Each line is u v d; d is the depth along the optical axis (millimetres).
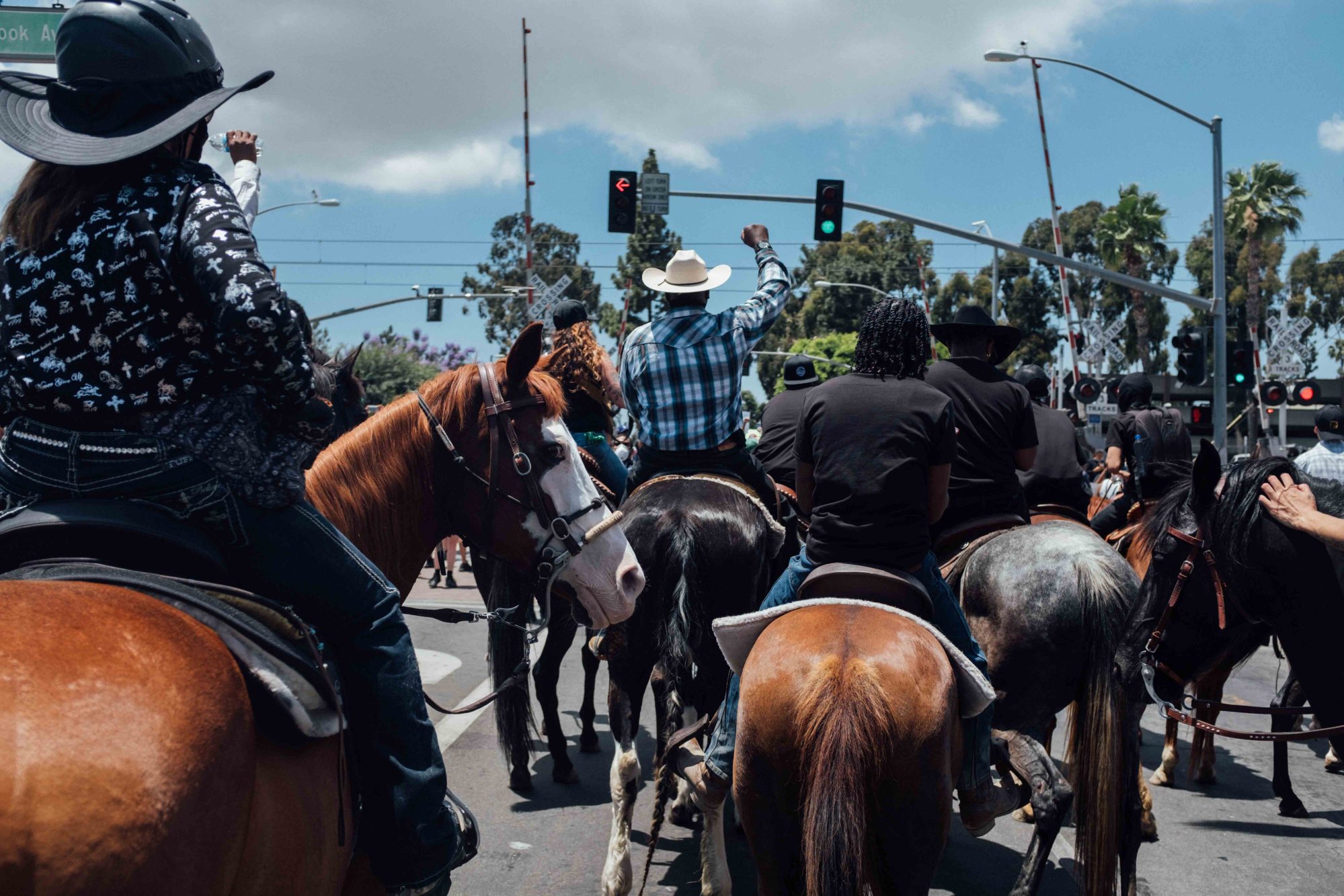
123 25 1927
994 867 5031
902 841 2758
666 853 5117
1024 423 4680
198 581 1824
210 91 2055
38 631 1478
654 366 4922
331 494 2656
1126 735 4020
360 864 2289
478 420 2818
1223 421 20078
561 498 2863
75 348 1789
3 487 1868
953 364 4758
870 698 2689
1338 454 8992
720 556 4395
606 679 9164
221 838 1559
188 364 1817
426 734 2195
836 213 18141
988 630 4215
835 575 3227
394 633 2152
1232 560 3883
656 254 67500
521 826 5410
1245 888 4836
